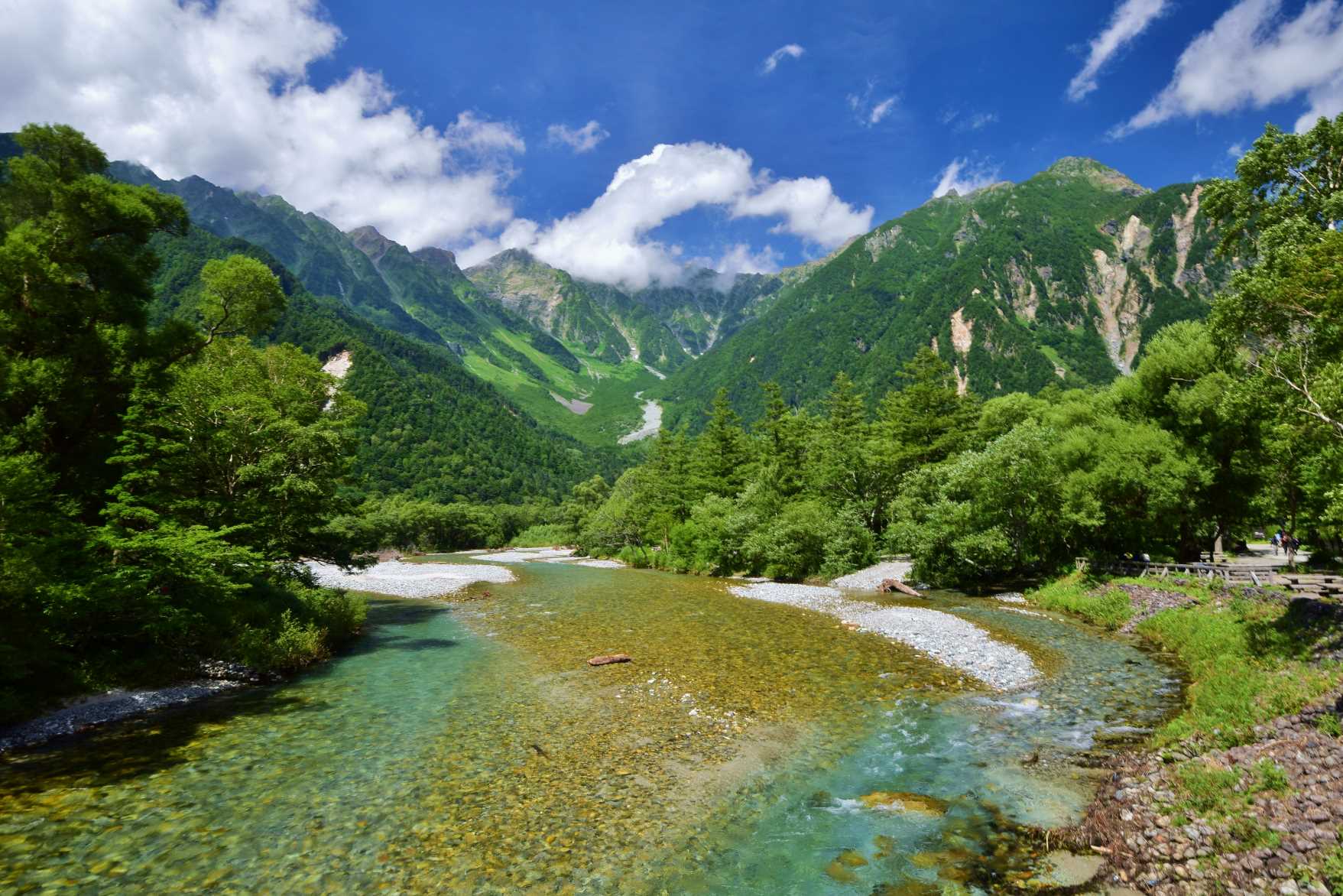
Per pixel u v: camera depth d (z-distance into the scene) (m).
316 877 8.93
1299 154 22.22
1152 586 28.84
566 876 8.95
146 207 26.70
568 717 16.11
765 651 23.23
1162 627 24.00
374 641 26.77
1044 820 10.20
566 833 10.18
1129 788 10.71
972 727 14.95
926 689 18.22
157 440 23.08
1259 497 34.75
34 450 20.84
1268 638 17.67
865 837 9.92
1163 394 36.75
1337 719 10.95
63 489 21.39
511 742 14.38
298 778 12.37
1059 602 32.31
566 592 44.00
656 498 80.88
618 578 55.00
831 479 61.06
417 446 183.00
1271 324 17.41
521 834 10.16
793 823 10.43
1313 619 17.17
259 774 12.55
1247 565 35.19
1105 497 35.31
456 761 13.21
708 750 13.79
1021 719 15.37
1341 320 15.41
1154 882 7.98
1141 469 33.25
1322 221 21.38
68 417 22.30
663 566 65.62
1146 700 16.52
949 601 35.56
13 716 15.02
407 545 110.94
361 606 30.11
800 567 49.94
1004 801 11.00
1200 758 11.10
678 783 12.11
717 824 10.45
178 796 11.55
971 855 9.26
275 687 19.34
